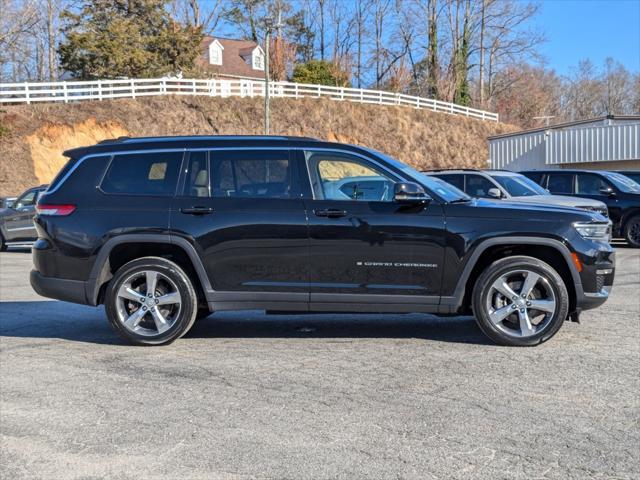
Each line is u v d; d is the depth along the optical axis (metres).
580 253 5.73
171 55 41.56
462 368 5.25
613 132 25.91
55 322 7.34
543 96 67.44
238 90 39.78
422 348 5.91
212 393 4.71
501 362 5.41
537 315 6.03
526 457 3.60
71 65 38.75
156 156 6.17
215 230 5.89
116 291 6.04
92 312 7.96
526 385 4.80
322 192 5.94
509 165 29.83
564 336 6.28
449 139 44.59
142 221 5.96
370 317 7.42
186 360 5.61
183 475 3.44
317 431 3.98
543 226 5.74
